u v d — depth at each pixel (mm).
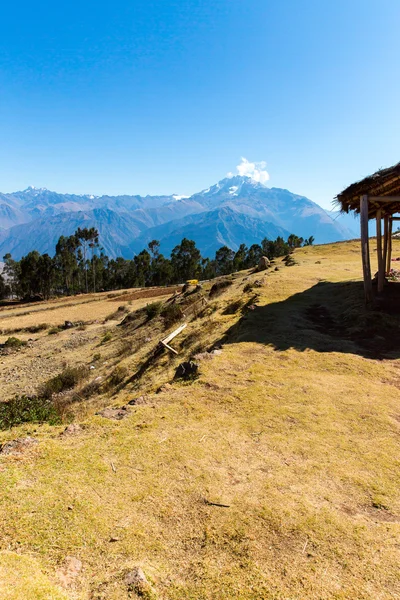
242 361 8148
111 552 2822
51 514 3135
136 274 100562
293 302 14492
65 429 4934
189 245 106188
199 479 3863
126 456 4207
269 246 101125
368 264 12219
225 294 20438
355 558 2957
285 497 3650
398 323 10805
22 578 2355
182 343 13594
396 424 5418
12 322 40938
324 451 4582
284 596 2564
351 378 7250
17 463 3863
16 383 18688
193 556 2875
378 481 4027
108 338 24688
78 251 106688
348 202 13820
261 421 5332
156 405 5887
